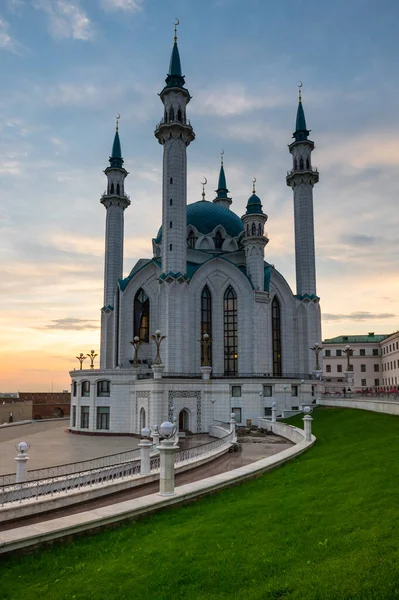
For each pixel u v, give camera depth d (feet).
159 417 188.65
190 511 60.34
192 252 265.34
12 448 157.17
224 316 247.50
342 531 44.21
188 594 35.73
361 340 424.46
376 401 161.89
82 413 218.59
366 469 71.10
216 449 120.06
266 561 39.34
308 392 223.71
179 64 250.37
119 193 287.89
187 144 244.63
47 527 50.85
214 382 208.23
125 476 87.45
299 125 285.64
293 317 268.00
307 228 273.54
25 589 40.16
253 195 254.27
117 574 40.65
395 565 34.76
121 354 255.50
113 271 280.72
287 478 75.10
